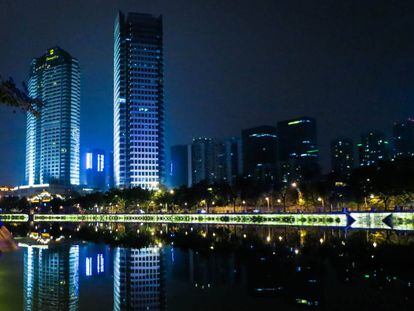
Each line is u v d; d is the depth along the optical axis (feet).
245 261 187.42
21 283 140.15
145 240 311.06
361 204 547.08
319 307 106.42
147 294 123.85
